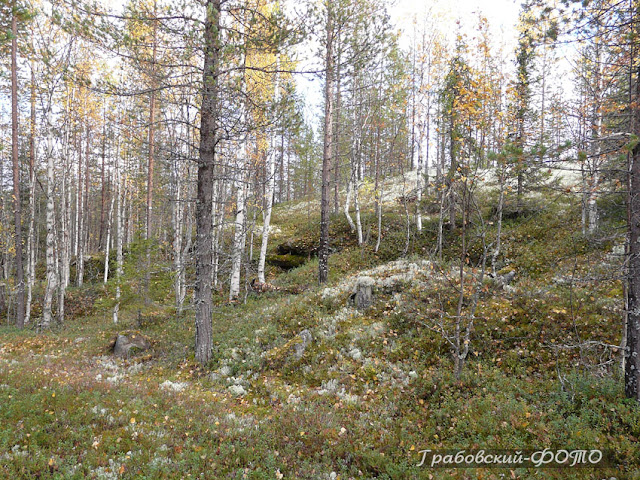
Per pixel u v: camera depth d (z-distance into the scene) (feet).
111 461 15.47
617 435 17.81
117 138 68.49
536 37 23.20
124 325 47.55
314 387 27.20
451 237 65.46
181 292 53.83
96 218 151.84
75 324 55.98
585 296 32.60
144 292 45.52
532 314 30.78
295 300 44.19
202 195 31.78
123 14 26.35
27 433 17.10
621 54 23.72
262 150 55.11
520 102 47.80
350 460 17.93
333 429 20.11
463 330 29.91
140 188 85.05
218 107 28.91
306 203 118.73
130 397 23.04
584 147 21.03
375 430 20.49
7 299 76.64
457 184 27.73
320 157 111.96
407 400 23.67
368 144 84.53
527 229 60.29
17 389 21.85
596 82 28.02
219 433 19.06
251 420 21.40
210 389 27.30
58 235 84.07
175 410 21.45
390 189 107.65
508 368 25.62
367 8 38.14
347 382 26.76
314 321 37.11
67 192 80.43
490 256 55.52
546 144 20.86
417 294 36.99
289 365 30.37
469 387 23.91
